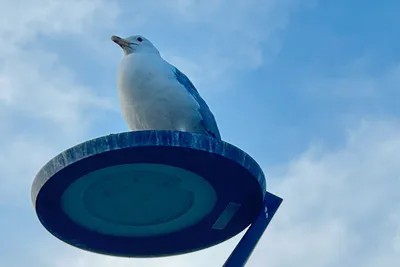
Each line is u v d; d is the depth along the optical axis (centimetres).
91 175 311
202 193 319
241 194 319
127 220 324
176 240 331
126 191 317
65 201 318
